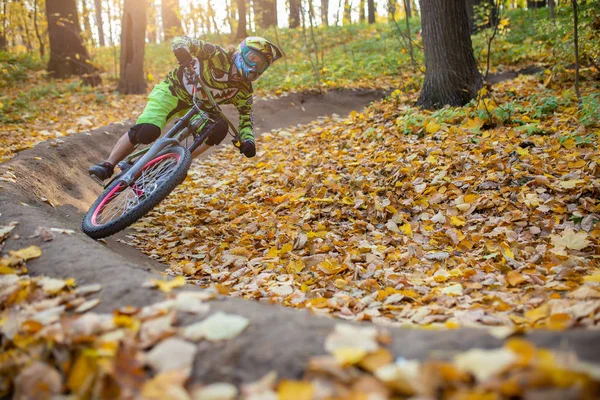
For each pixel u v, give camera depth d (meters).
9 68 13.42
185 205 5.09
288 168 5.86
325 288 3.05
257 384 1.49
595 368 1.29
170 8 22.17
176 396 1.46
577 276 2.85
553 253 3.25
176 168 3.64
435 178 4.61
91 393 1.53
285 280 3.21
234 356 1.66
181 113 4.25
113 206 3.76
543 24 9.16
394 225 4.04
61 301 2.14
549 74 8.09
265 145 7.59
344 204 4.52
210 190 5.57
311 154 6.26
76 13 14.30
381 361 1.52
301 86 10.58
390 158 5.30
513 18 15.11
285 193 5.07
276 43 15.78
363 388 1.39
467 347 1.58
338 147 6.34
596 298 2.34
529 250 3.38
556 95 6.90
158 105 3.99
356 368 1.54
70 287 2.29
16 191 3.89
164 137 3.91
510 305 2.53
